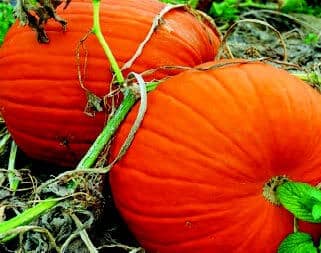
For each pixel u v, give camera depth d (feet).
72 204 4.57
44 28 4.66
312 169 4.09
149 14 4.75
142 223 4.18
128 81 4.43
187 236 4.06
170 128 4.09
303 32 7.36
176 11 4.92
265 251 4.04
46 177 5.23
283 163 4.03
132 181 4.16
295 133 4.01
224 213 3.99
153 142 4.11
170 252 4.17
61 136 4.74
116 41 4.62
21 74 4.69
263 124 3.99
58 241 4.73
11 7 6.13
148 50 4.63
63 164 4.98
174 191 4.02
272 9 7.63
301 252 3.92
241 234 4.01
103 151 4.44
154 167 4.08
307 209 3.95
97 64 4.58
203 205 3.99
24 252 4.57
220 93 4.09
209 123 4.02
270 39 7.10
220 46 5.25
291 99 4.09
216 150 3.98
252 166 3.97
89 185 4.47
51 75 4.62
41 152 4.91
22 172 5.22
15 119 4.80
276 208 4.05
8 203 4.98
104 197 4.66
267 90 4.09
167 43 4.68
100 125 4.67
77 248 4.72
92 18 4.66
